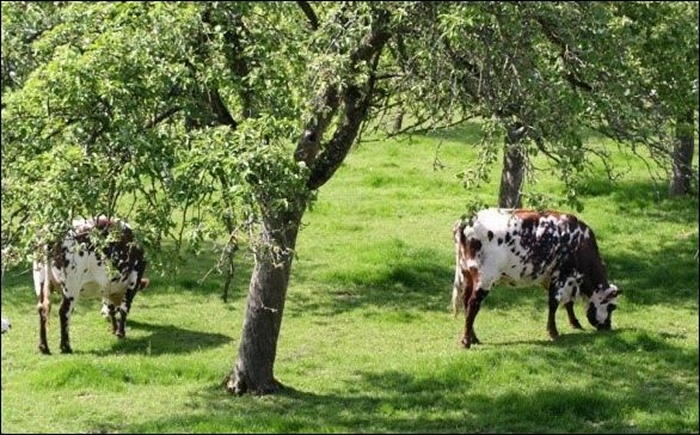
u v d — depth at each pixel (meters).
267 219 12.71
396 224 25.23
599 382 15.16
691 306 19.72
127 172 11.41
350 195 27.77
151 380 15.04
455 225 17.53
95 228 12.72
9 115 12.25
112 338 17.53
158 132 11.84
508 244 17.28
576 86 14.10
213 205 11.46
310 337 17.64
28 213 12.38
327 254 22.78
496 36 13.15
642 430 13.16
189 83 12.56
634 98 14.55
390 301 19.98
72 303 16.70
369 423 13.25
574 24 13.81
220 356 16.42
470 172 12.53
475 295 17.19
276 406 13.93
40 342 16.55
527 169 12.58
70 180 11.45
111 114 12.08
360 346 17.14
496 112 12.91
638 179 28.59
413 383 14.95
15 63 16.67
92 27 13.44
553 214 17.77
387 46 15.00
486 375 15.30
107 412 13.57
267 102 12.94
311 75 13.09
